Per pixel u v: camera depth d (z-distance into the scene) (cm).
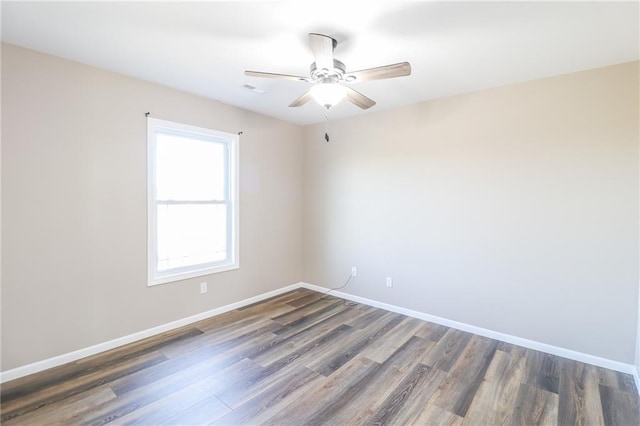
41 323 238
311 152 447
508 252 293
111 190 271
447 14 183
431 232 339
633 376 238
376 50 227
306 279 462
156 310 304
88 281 261
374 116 380
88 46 225
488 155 301
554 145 268
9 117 221
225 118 354
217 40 215
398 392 218
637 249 239
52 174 240
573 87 260
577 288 262
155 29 202
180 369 243
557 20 188
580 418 194
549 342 275
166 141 313
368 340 296
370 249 388
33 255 233
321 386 224
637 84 237
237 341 292
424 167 341
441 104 328
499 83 287
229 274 368
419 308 350
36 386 219
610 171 247
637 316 238
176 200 323
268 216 412
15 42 219
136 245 288
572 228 263
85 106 254
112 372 238
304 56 239
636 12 178
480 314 310
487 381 231
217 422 188
